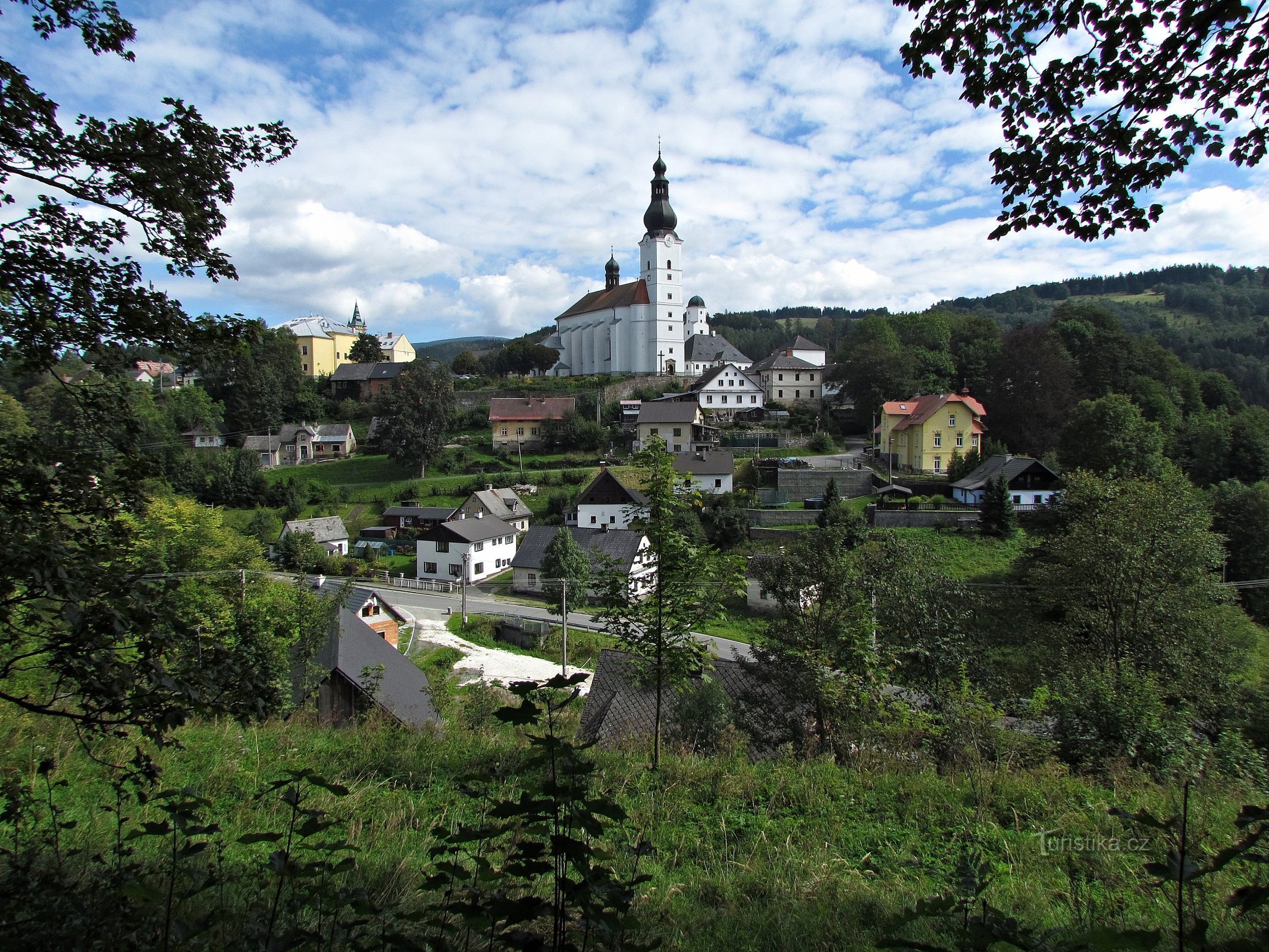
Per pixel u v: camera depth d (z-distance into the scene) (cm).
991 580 4147
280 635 1658
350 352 11900
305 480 7231
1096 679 1390
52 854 553
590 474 7119
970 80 654
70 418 595
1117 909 577
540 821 384
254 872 546
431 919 443
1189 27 550
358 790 799
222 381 8975
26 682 837
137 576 471
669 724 1399
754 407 8862
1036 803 862
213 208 607
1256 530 3766
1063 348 7412
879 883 650
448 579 5409
